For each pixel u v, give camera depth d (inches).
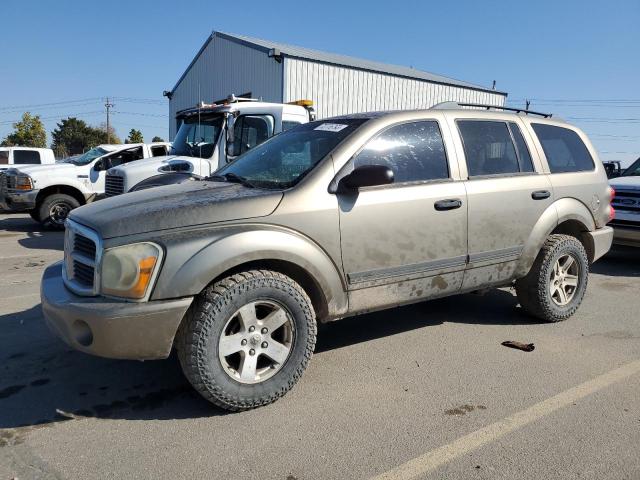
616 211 315.0
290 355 134.0
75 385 144.6
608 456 111.5
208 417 127.9
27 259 318.7
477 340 180.9
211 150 343.0
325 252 138.3
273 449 114.2
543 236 185.8
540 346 175.5
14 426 123.3
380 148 152.3
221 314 122.6
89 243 125.7
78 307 118.2
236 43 862.5
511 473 105.8
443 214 158.4
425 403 135.1
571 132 209.5
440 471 106.4
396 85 866.8
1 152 673.6
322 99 783.7
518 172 183.2
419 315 208.1
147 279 117.6
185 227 122.6
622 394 140.3
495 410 131.6
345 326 195.0
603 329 193.6
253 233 126.8
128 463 108.8
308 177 139.8
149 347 119.0
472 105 190.2
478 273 171.0
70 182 442.6
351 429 122.4
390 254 149.3
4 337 179.2
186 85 1086.4
